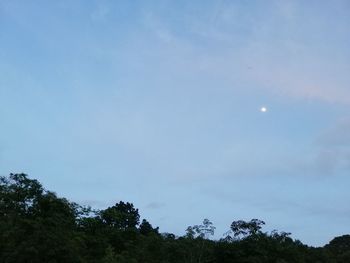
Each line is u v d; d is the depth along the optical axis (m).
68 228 69.88
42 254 53.75
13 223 65.19
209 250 81.12
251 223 87.62
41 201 76.56
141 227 117.00
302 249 96.44
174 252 79.62
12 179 79.06
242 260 80.12
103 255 73.69
